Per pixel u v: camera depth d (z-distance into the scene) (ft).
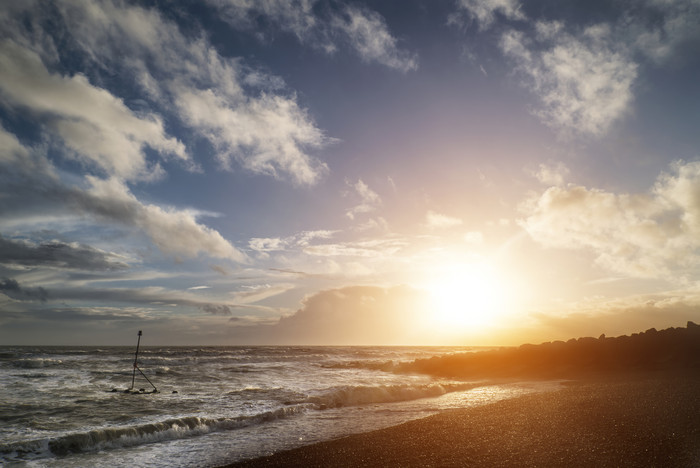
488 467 26.12
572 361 117.91
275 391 66.95
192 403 54.44
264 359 162.81
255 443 34.60
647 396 54.75
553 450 29.58
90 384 73.00
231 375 96.48
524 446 30.89
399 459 28.55
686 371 96.73
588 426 37.22
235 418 42.57
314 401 56.34
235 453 31.48
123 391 64.08
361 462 28.19
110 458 30.19
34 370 99.04
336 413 50.03
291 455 30.50
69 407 49.55
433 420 42.04
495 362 123.54
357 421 44.52
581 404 49.80
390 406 56.39
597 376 99.91
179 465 28.58
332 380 91.50
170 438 36.27
